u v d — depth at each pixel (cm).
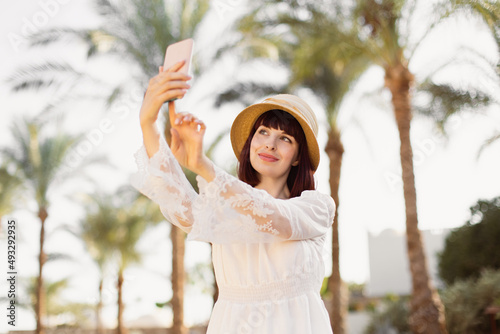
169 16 1277
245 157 181
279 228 140
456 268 1977
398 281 3159
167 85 133
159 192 146
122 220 2330
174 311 1462
